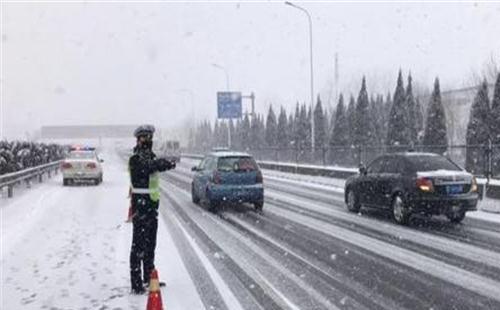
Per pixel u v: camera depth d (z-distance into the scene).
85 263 10.32
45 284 8.91
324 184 28.78
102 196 22.44
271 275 9.41
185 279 9.16
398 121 39.25
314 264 10.21
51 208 18.52
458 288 8.52
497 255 10.83
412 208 14.50
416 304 7.72
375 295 8.17
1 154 25.33
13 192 24.42
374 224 14.96
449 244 11.97
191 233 13.73
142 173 8.51
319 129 55.22
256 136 70.56
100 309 7.59
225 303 7.81
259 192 18.25
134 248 8.41
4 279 9.23
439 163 15.09
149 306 6.43
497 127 29.92
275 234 13.53
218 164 18.19
